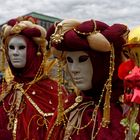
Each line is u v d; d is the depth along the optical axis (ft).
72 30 7.36
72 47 7.27
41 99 11.05
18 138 10.73
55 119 8.09
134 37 6.50
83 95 7.76
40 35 11.30
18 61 11.18
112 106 7.34
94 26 7.21
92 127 7.41
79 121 7.59
